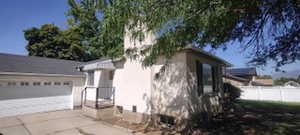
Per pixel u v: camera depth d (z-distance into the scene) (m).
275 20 4.55
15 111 9.16
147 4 2.91
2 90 8.81
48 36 21.56
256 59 5.82
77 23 20.56
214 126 6.82
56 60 13.62
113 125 7.13
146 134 5.99
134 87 7.94
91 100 10.40
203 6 2.86
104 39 3.72
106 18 2.87
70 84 11.52
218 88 9.60
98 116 8.24
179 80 6.63
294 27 4.89
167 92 6.96
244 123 7.24
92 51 20.48
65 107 11.11
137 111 7.65
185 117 6.30
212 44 4.34
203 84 7.81
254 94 17.58
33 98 9.85
